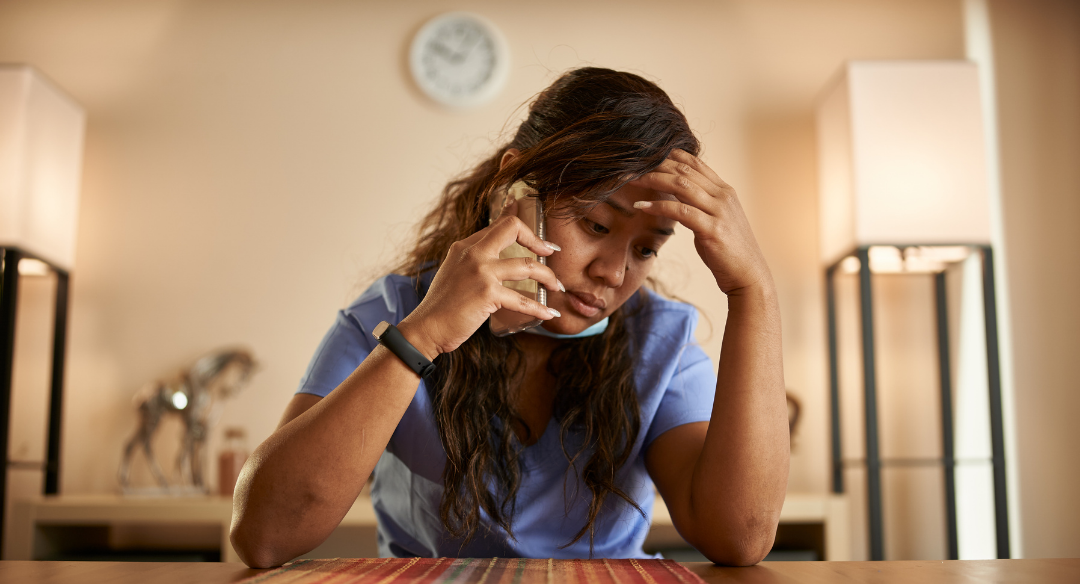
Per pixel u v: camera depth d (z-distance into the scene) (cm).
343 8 283
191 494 249
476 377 89
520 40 280
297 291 273
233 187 276
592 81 85
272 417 268
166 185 276
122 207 275
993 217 269
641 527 97
